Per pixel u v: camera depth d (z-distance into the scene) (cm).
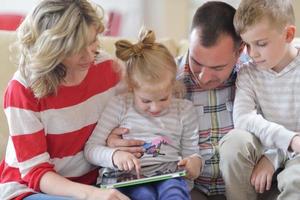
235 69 149
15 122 129
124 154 131
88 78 139
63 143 136
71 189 123
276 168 134
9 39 168
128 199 119
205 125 148
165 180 125
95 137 140
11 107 130
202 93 150
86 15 125
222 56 133
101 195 120
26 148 129
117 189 127
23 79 130
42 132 132
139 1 286
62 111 134
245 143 130
